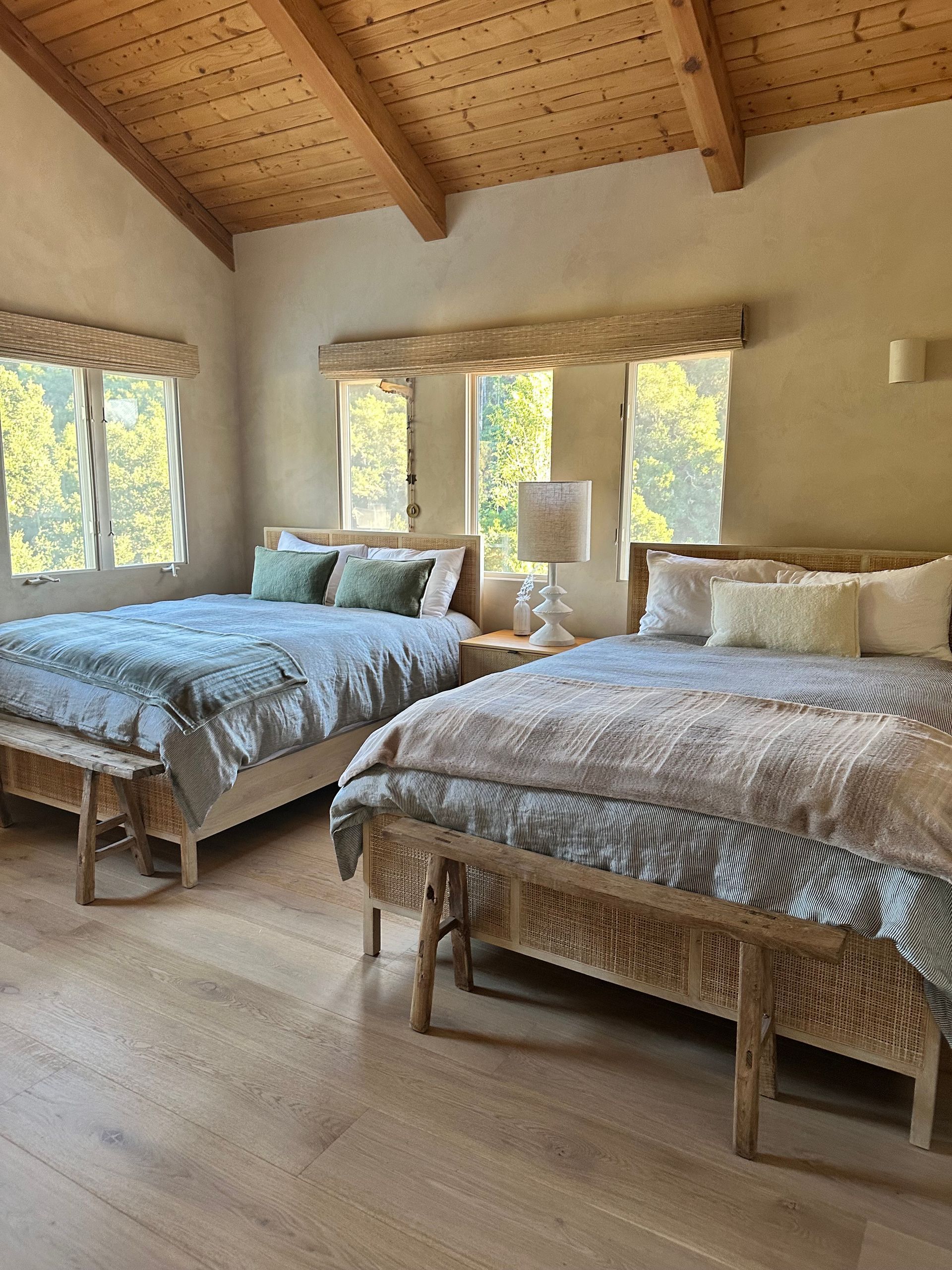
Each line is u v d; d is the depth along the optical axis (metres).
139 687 3.01
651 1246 1.58
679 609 3.71
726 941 2.00
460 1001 2.36
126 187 4.82
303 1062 2.08
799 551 3.80
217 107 4.40
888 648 3.23
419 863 2.42
